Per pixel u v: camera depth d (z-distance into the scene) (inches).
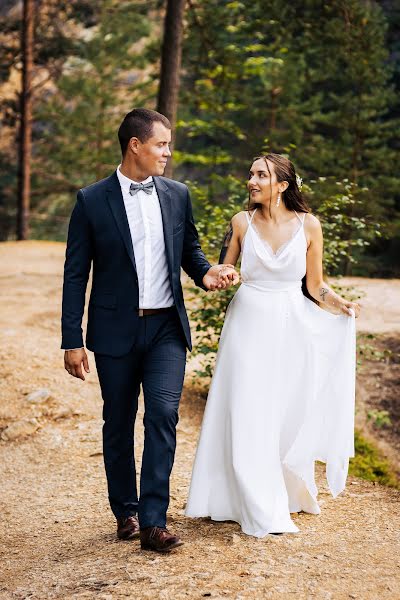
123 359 169.5
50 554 178.7
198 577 151.3
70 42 989.8
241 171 890.7
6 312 430.0
